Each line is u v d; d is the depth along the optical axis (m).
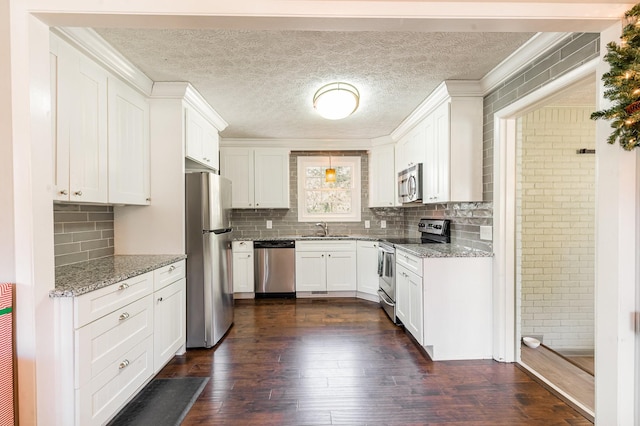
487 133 2.73
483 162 2.79
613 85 1.36
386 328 3.37
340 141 4.86
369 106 3.35
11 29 1.42
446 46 2.12
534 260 3.25
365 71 2.51
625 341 1.48
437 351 2.63
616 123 1.38
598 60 1.65
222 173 4.72
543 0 1.45
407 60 2.33
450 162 2.79
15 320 1.45
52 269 1.54
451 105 2.78
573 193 3.24
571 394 2.14
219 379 2.33
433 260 2.63
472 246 2.99
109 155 2.21
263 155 4.79
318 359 2.64
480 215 2.85
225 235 3.24
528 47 2.10
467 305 2.65
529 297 3.26
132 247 2.78
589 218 3.24
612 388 1.50
